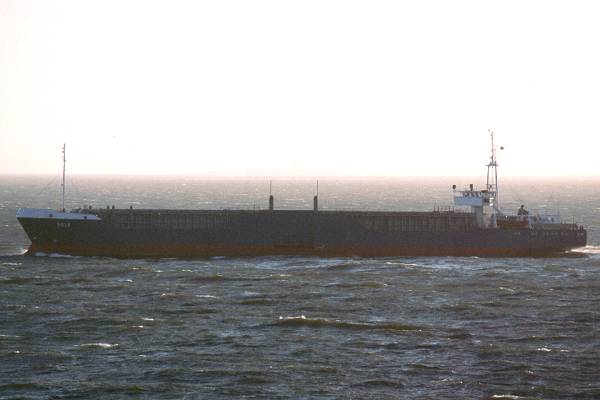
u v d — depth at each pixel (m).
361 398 158.12
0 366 173.62
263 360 179.25
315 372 171.88
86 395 158.38
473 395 159.75
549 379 167.88
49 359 178.50
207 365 175.62
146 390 161.12
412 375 170.38
